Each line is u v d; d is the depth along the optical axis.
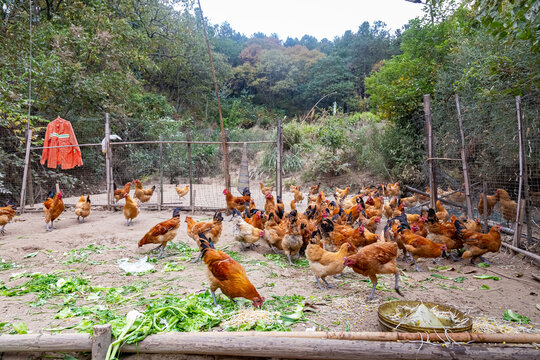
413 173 15.36
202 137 23.62
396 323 3.64
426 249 6.51
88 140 18.12
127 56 19.72
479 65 10.45
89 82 16.31
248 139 23.05
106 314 4.22
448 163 12.74
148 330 3.62
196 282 5.52
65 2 18.98
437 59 14.14
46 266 6.40
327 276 5.98
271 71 48.78
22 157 14.85
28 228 9.66
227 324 3.97
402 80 14.87
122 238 8.47
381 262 5.01
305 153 20.48
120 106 19.30
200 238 4.73
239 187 11.95
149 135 21.80
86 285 5.42
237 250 7.57
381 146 17.08
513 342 3.35
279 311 4.41
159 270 6.26
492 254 7.68
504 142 9.84
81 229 9.29
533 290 5.58
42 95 15.35
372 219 8.33
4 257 7.02
